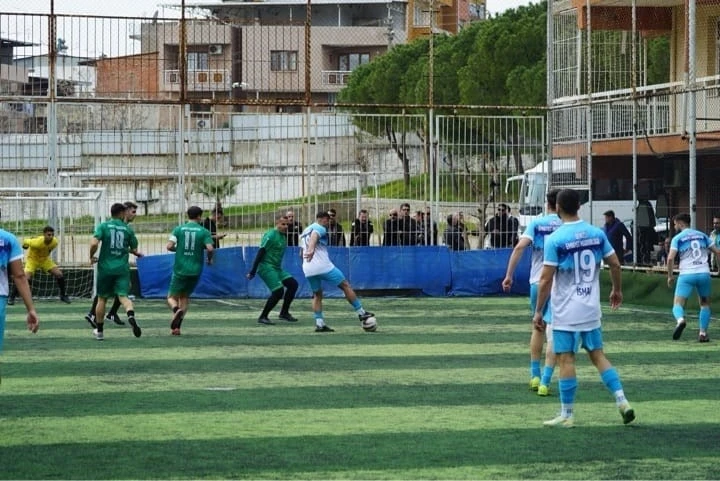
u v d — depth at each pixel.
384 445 16.64
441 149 44.53
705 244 30.03
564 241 17.89
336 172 43.94
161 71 49.00
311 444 16.69
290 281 34.75
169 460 15.66
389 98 94.56
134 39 44.00
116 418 18.70
